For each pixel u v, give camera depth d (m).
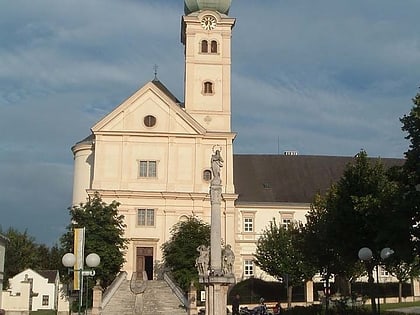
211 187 37.97
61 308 67.94
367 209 43.28
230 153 81.12
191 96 83.44
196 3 86.38
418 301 66.00
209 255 38.47
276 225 78.50
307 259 54.56
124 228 76.44
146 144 80.19
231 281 36.78
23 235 117.25
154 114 80.62
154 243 77.94
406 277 65.88
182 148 80.50
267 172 92.81
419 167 36.91
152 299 60.38
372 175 45.91
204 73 84.06
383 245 39.50
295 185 91.00
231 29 85.38
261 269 76.00
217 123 83.06
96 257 34.22
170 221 78.56
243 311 54.50
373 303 43.47
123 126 80.19
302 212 87.19
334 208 47.16
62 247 69.62
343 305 48.34
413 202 36.38
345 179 47.12
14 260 106.38
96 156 79.25
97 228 68.31
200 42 84.69
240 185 89.88
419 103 37.56
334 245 46.78
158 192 78.56
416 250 37.53
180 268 70.00
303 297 74.38
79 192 83.94
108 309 55.75
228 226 79.62
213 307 36.34
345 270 51.41
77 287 40.94
